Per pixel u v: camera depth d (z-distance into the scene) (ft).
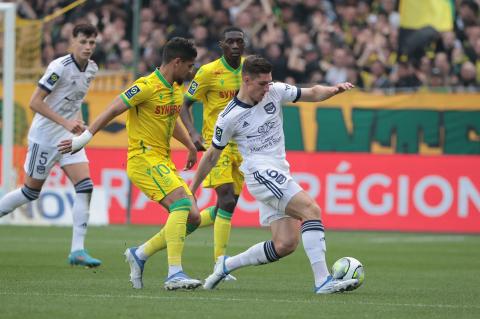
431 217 143.13
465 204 142.51
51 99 86.43
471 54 166.50
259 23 173.27
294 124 147.95
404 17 168.45
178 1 176.24
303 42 169.17
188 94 83.71
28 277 73.72
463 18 167.32
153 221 148.46
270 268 87.30
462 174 142.72
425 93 145.48
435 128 144.97
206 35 173.47
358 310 54.95
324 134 147.13
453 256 104.06
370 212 144.46
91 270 80.94
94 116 150.51
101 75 157.58
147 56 174.60
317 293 63.41
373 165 144.77
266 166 63.57
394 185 144.05
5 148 132.98
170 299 59.00
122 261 90.68
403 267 90.33
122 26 177.68
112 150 149.38
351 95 146.72
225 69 82.84
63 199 144.97
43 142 88.12
